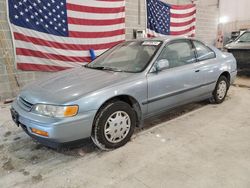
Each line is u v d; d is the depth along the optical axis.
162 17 7.38
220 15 10.30
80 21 5.40
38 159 2.49
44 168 2.32
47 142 2.31
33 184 2.08
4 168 2.33
